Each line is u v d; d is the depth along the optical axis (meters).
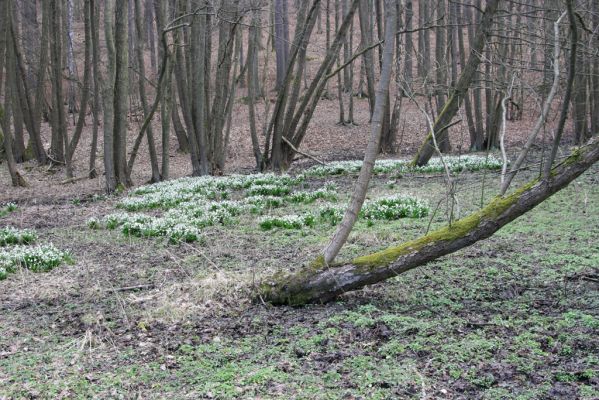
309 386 4.49
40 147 26.72
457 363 4.72
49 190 20.61
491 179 14.52
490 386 4.36
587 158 6.08
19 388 4.73
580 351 4.86
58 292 7.65
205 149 20.58
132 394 4.56
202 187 16.52
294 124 20.06
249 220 11.82
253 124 20.67
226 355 5.21
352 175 17.67
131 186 19.94
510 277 7.09
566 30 9.03
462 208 11.36
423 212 11.08
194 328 5.98
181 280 7.83
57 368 5.14
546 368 4.58
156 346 5.54
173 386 4.69
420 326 5.51
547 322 5.50
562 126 5.84
